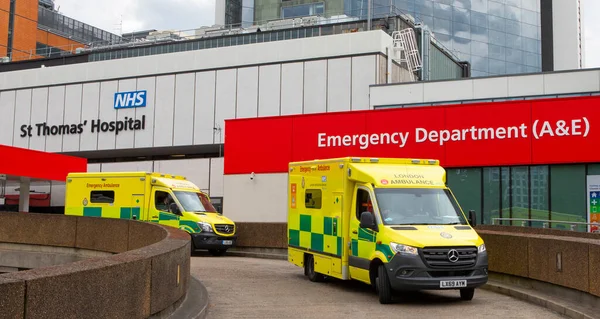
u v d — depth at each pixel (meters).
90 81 49.62
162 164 44.91
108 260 7.51
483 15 77.56
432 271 11.95
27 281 5.44
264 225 24.38
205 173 43.19
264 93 43.72
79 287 6.29
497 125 25.70
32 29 96.38
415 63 44.94
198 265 19.97
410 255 11.97
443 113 26.94
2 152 33.97
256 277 16.78
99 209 24.58
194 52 46.31
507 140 25.44
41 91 51.31
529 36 81.06
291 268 19.44
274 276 17.09
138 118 47.75
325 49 42.00
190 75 46.28
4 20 92.44
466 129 26.36
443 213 13.28
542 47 81.94
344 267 14.13
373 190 13.38
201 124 45.62
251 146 32.69
